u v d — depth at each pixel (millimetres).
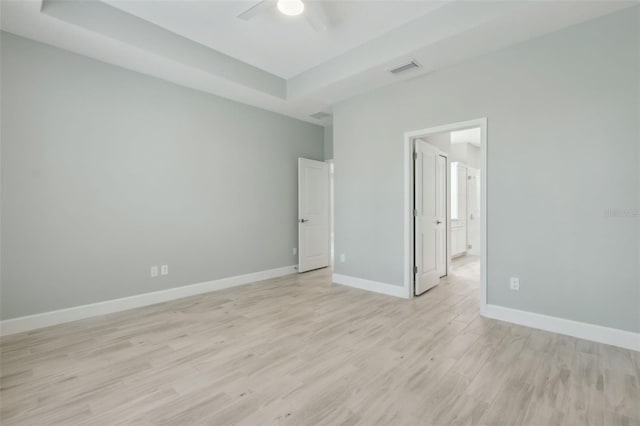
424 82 3547
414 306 3459
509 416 1626
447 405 1724
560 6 2340
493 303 3059
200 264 4055
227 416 1649
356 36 3273
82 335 2703
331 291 4109
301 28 3131
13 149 2736
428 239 4133
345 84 3844
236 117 4461
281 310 3357
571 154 2619
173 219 3791
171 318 3125
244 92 4098
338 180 4512
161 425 1583
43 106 2881
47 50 2896
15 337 2654
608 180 2461
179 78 3652
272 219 4977
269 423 1592
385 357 2287
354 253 4328
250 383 1960
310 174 5477
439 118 3420
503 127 2969
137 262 3488
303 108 4785
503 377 1999
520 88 2867
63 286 3004
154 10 2857
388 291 3947
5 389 1898
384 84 3838
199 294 4000
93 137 3172
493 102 3025
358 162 4246
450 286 4324
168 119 3734
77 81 3068
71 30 2670
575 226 2605
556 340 2541
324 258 5773
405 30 3035
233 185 4438
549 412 1653
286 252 5199
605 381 1938
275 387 1914
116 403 1764
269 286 4395
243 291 4133
